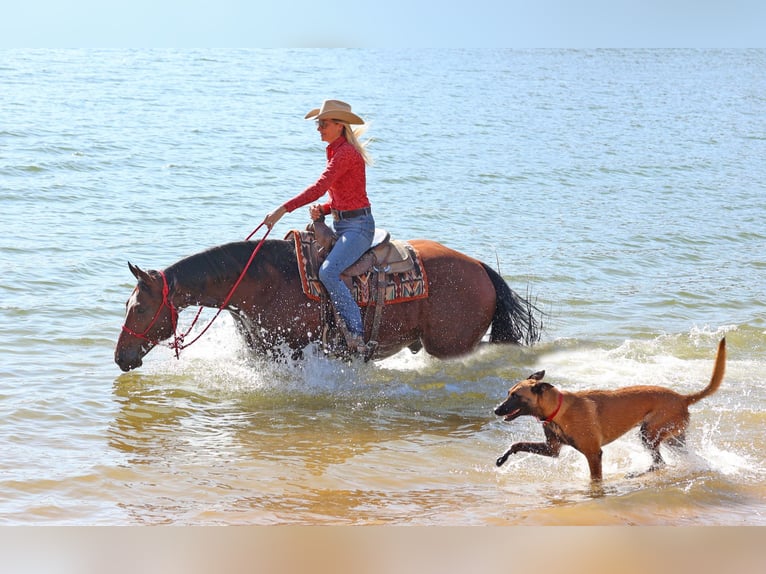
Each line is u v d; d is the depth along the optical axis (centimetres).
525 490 742
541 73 7162
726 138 3684
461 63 8169
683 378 1022
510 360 1074
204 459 782
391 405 951
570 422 747
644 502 707
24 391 928
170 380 997
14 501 673
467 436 868
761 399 956
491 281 1048
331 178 933
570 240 1809
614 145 3344
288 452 808
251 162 2533
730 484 751
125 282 1369
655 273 1586
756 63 9344
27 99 3603
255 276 965
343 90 4903
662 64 8894
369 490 730
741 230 1962
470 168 2653
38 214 1777
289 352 987
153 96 4069
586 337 1212
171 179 2233
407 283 981
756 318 1312
